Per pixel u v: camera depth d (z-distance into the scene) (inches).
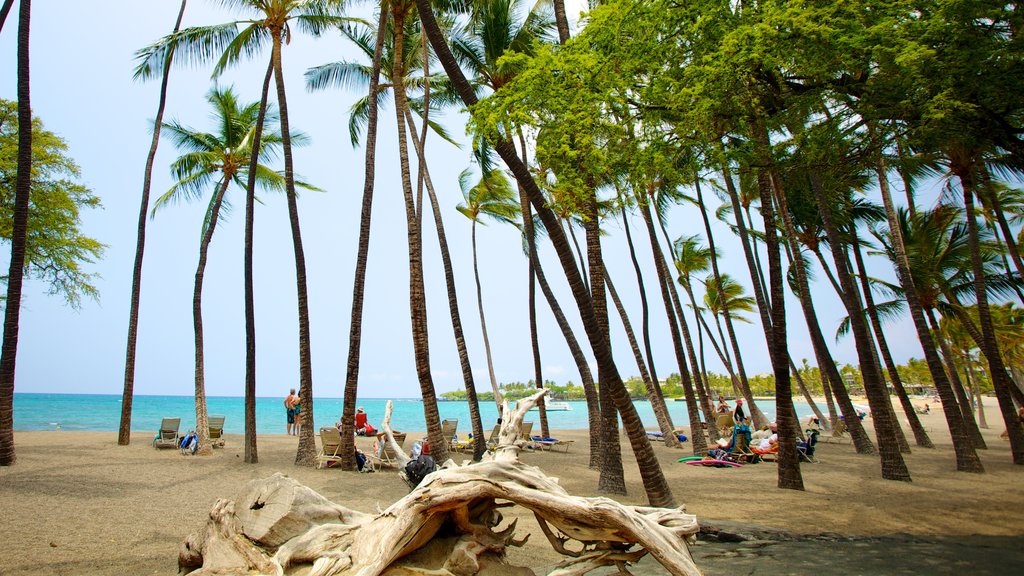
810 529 296.5
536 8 641.6
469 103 308.5
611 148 309.4
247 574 161.5
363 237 525.0
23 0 442.0
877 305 960.9
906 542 268.1
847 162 303.4
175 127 705.0
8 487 340.2
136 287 632.4
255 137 578.2
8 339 430.9
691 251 1175.0
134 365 624.1
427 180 671.8
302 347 534.0
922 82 228.2
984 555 242.8
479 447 581.0
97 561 211.2
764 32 233.9
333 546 166.7
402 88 563.2
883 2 230.2
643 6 277.1
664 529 172.9
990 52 215.0
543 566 225.0
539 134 312.8
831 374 680.4
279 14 580.4
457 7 600.7
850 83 261.3
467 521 176.9
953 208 834.2
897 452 458.9
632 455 676.7
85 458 484.7
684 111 274.7
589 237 410.6
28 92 438.6
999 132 254.4
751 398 896.9
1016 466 544.7
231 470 462.3
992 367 579.5
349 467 485.1
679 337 719.1
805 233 834.8
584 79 287.1
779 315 426.6
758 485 430.0
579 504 167.6
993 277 861.8
